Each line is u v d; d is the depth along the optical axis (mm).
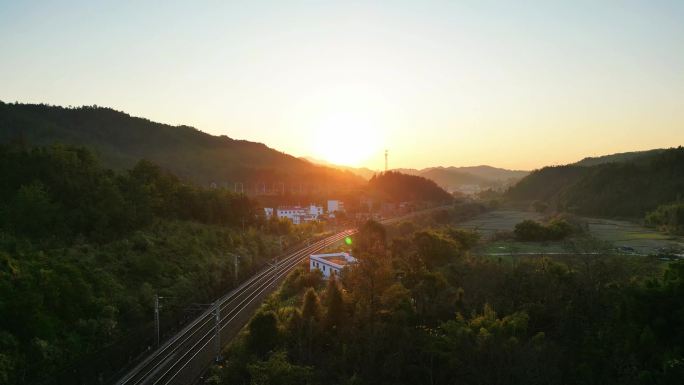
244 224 135875
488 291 65750
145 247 84125
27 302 51719
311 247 143625
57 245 72188
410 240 108812
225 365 55031
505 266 76188
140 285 72062
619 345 46031
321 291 82312
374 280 61750
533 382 42875
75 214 81125
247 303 81625
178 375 53406
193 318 73875
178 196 120875
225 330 68312
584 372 45031
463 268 80312
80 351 53406
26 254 63031
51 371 48750
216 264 93000
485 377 44375
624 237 149125
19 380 45625
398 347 49562
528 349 45812
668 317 45156
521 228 144625
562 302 59531
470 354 46000
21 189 74875
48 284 56938
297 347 55688
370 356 49281
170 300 71875
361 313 56375
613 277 64125
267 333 55969
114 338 59125
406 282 67938
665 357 41312
